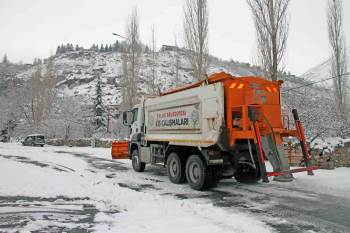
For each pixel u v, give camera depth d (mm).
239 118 8812
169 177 11031
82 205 7145
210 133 9141
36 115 49625
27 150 29266
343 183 9586
